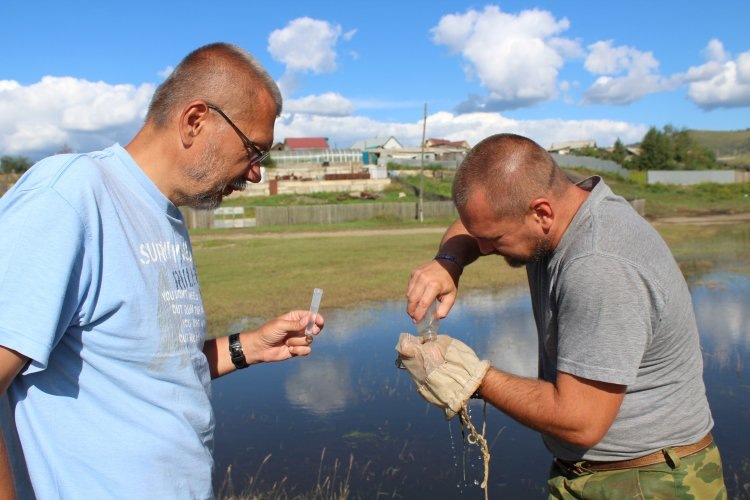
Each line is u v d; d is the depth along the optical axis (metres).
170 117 1.83
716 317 9.12
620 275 1.90
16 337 1.43
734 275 13.34
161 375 1.75
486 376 2.09
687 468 2.12
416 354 2.10
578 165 63.34
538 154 2.05
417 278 2.38
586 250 1.95
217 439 4.94
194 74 1.83
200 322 1.98
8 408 1.65
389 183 53.25
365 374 6.67
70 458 1.64
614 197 2.11
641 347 1.91
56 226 1.51
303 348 2.43
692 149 77.56
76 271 1.56
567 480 2.34
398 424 5.19
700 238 23.34
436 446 4.72
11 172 28.72
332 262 17.53
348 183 52.38
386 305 10.83
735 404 5.35
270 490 4.02
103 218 1.64
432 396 2.11
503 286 12.59
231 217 38.91
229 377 6.63
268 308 10.64
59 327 1.54
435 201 43.56
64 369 1.64
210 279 14.34
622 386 1.92
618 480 2.18
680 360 2.09
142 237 1.76
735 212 39.03
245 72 1.88
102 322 1.65
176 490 1.75
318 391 6.11
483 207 2.04
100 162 1.75
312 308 2.39
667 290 1.97
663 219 34.97
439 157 76.88
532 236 2.08
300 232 32.16
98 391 1.67
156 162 1.86
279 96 2.02
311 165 67.00
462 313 9.97
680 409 2.11
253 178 2.04
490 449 4.65
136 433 1.69
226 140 1.87
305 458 4.54
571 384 1.93
